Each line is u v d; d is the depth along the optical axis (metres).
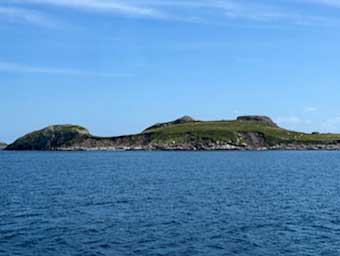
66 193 61.81
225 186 71.19
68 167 124.06
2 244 32.56
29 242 33.12
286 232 36.50
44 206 49.62
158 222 40.56
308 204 51.31
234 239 34.19
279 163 138.75
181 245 32.47
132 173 100.56
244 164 133.50
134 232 36.41
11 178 87.25
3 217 42.78
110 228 37.91
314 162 144.00
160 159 168.38
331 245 32.44
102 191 64.38
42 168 120.06
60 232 36.31
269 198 56.53
